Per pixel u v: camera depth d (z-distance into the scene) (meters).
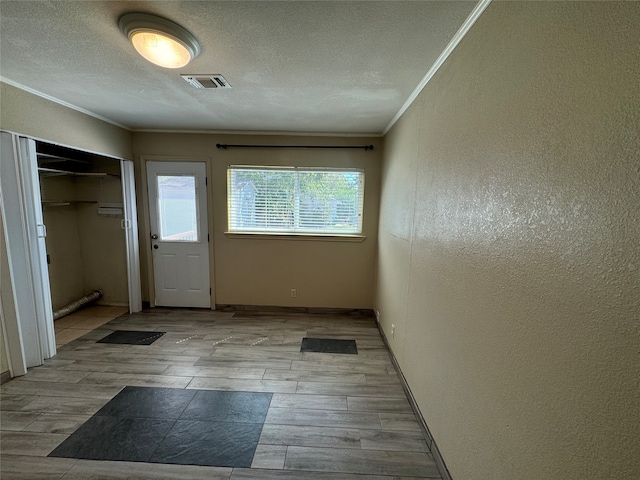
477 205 1.19
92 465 1.51
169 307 3.82
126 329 3.18
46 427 1.75
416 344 1.94
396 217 2.61
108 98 2.41
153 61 1.55
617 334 0.60
